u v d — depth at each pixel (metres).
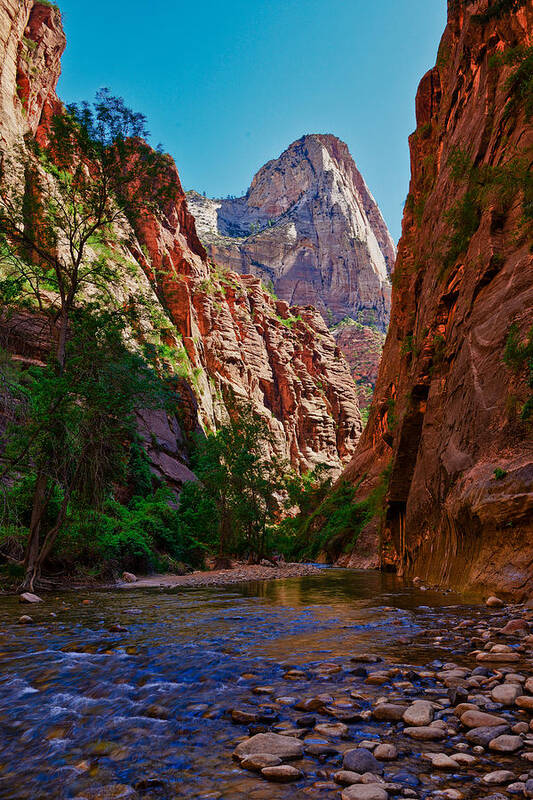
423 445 23.30
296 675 5.69
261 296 146.75
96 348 18.70
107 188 20.33
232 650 7.14
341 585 19.69
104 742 4.04
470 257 20.44
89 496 19.50
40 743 4.06
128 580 22.00
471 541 13.90
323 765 3.51
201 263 117.69
